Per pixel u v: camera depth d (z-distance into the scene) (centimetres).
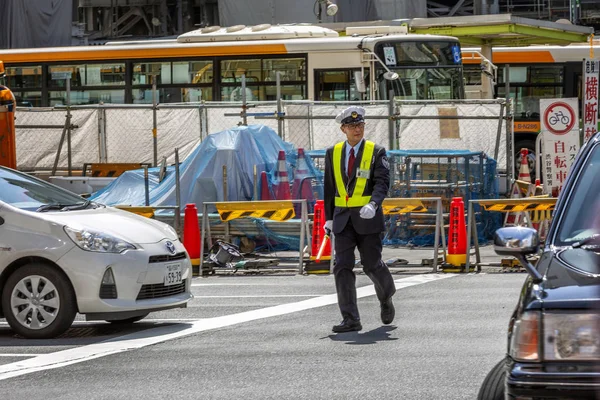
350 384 1567
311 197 3628
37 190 2186
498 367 1052
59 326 2014
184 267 2158
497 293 2581
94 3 9206
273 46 5206
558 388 884
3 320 2366
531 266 983
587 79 3869
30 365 1780
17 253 2025
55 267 2020
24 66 5559
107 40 9088
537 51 5978
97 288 2000
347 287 2041
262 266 3180
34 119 5012
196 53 5328
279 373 1666
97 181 4225
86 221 2061
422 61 5116
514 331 930
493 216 3888
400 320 2177
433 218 3709
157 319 2286
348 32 5406
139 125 4884
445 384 1547
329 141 4462
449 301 2455
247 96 5256
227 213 3177
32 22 7706
